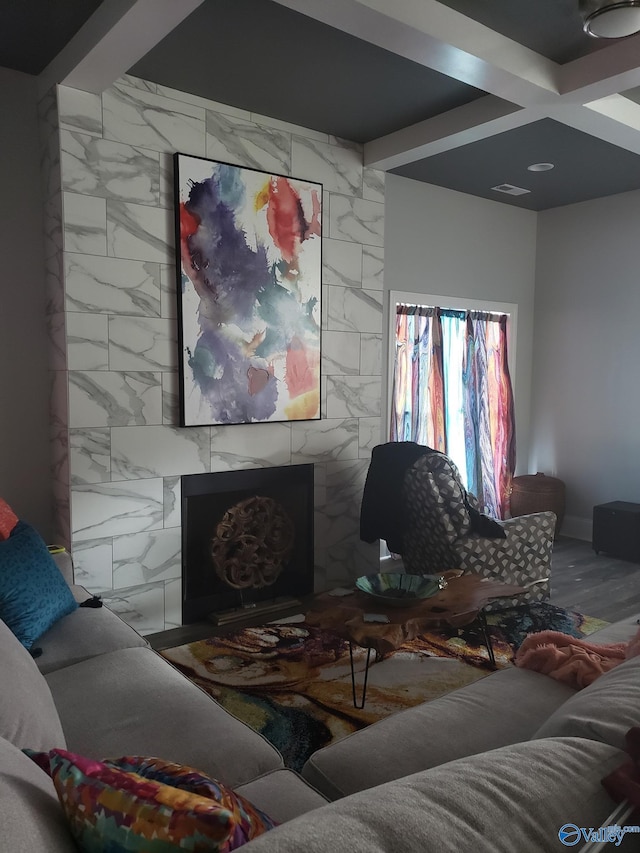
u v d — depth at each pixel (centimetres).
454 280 517
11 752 101
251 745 164
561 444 573
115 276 326
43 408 343
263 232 374
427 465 367
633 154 424
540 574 379
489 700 181
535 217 579
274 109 363
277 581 404
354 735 166
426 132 378
